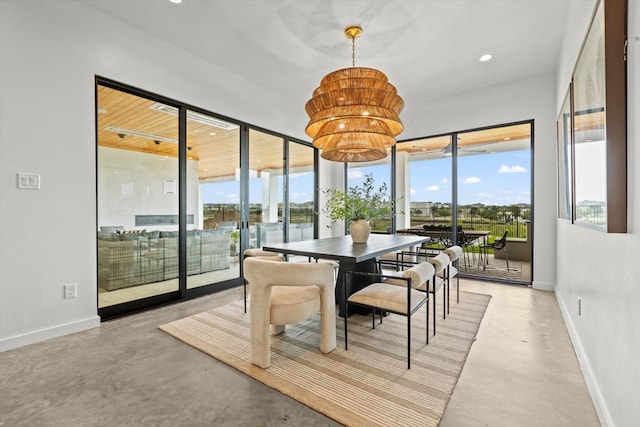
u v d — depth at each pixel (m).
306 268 2.04
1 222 2.29
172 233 3.54
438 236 5.07
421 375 1.93
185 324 2.81
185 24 3.03
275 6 2.74
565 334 2.58
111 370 2.01
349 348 2.31
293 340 2.46
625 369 1.27
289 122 5.09
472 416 1.56
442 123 4.87
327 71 4.01
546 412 1.59
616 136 1.29
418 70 3.94
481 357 2.18
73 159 2.67
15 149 2.35
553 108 3.96
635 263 1.18
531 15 2.83
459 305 3.36
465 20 2.91
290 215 5.30
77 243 2.69
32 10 2.44
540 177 4.04
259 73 4.09
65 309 2.61
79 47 2.71
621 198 1.29
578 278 2.31
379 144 3.10
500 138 4.52
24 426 1.49
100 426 1.50
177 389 1.80
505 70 3.94
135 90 3.13
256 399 1.71
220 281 4.08
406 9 2.75
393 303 2.13
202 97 3.72
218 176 4.03
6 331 2.31
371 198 3.41
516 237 4.46
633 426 1.19
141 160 3.26
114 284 3.05
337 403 1.66
